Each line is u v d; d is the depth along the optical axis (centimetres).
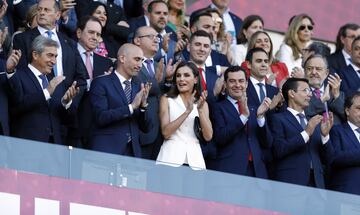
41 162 2697
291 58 3556
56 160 2709
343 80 3478
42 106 2927
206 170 2841
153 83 3070
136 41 3153
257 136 3092
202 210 2822
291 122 3117
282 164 3098
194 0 3862
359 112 3172
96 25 3169
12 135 2911
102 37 3316
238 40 3578
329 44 4125
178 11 3525
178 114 3014
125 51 3014
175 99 3030
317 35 4112
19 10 3278
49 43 2947
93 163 2738
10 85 2891
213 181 2845
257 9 4028
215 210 2836
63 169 2712
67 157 2717
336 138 3156
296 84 3131
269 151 3106
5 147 2673
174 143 2991
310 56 3303
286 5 4075
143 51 3150
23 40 3066
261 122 3084
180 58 3284
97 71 3161
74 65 3084
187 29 3475
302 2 4103
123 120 2961
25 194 2667
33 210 2670
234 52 3531
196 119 3016
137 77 3047
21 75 2922
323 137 3127
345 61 3528
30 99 2911
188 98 3041
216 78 3203
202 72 3197
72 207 2703
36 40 2950
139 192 2769
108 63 3189
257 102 3212
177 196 2805
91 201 2720
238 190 2870
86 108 3058
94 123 2966
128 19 3481
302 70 3406
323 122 3144
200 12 3466
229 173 2880
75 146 3033
